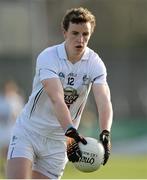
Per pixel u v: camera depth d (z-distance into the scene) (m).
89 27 16.55
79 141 15.77
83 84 17.31
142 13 93.56
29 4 72.75
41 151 17.88
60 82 16.59
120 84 80.44
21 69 80.31
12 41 84.50
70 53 16.95
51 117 17.64
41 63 16.88
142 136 60.69
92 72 17.22
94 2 90.88
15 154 17.38
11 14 85.12
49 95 16.27
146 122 61.34
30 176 17.25
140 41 91.94
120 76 81.06
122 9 92.44
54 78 16.50
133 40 91.81
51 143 17.92
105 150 16.09
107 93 17.03
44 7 73.69
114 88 80.06
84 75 17.22
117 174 37.56
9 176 17.06
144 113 79.25
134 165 43.97
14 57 81.94
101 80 17.17
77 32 16.52
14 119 41.97
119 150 60.22
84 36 16.58
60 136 17.92
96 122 65.25
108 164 45.03
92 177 35.84
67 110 15.83
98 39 89.50
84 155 15.74
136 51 89.25
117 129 60.84
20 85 79.00
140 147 60.41
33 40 73.75
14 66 80.56
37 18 74.81
